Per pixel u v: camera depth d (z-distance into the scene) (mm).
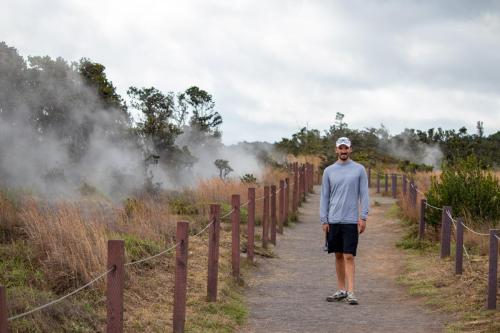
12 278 8391
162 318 8031
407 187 20781
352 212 9602
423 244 14148
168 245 11383
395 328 8281
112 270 5711
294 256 13711
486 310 8680
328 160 35781
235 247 10703
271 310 9258
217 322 8211
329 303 9742
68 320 7191
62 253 8812
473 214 14023
